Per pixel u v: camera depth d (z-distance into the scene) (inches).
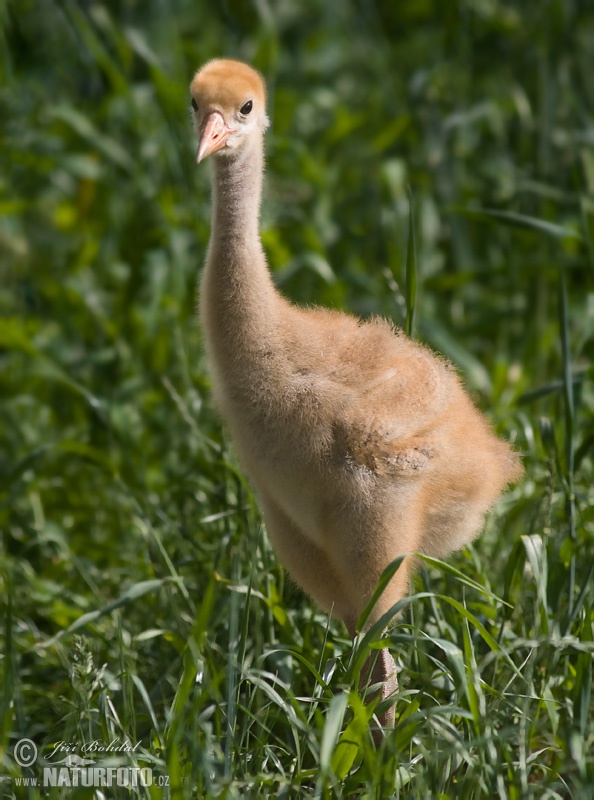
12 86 665.6
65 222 679.1
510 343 599.8
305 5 767.7
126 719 341.1
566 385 405.7
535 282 607.2
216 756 330.0
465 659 330.6
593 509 406.0
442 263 641.0
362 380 349.1
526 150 650.2
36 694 408.8
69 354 592.7
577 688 323.6
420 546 372.5
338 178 673.0
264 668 377.1
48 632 444.1
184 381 512.7
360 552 348.2
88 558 481.7
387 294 577.3
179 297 569.0
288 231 625.0
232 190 367.2
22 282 645.9
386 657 352.2
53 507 515.8
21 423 554.3
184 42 692.1
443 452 353.7
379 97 703.7
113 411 526.0
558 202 621.9
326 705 357.7
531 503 431.2
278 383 347.3
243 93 371.9
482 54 689.0
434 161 642.8
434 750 309.6
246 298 353.7
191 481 459.2
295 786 305.7
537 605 357.4
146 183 617.9
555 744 331.0
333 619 394.3
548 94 622.2
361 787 327.9
